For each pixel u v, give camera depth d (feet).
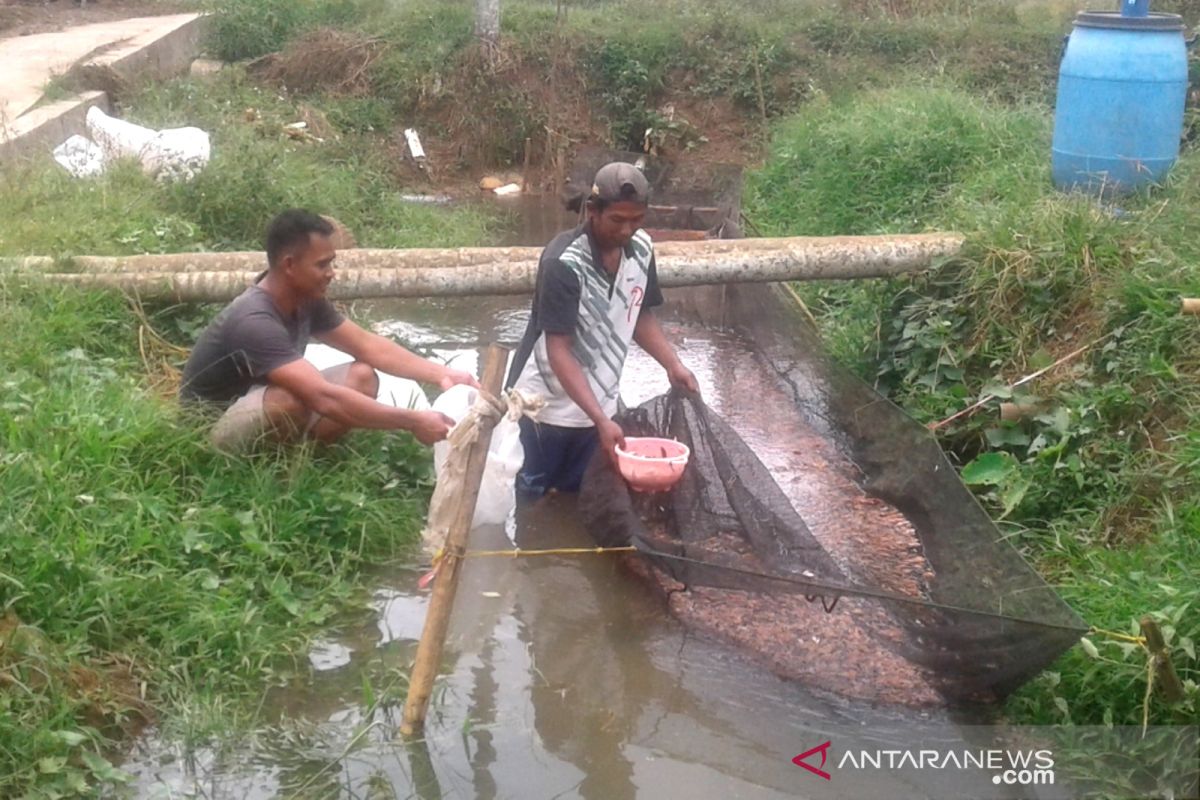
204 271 19.65
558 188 40.04
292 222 14.80
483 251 20.52
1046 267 18.40
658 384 21.12
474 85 41.91
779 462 17.87
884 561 14.56
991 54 42.55
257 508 14.34
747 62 43.45
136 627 12.39
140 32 41.29
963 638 11.68
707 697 12.59
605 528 14.78
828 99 39.19
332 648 13.17
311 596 13.84
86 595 12.14
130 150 27.14
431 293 19.75
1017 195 21.97
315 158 35.22
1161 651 10.71
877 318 20.24
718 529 14.79
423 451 16.55
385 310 25.13
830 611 12.84
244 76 40.70
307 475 15.01
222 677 12.30
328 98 41.42
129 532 13.29
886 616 12.59
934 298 19.48
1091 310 17.72
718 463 15.66
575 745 11.80
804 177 30.83
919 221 25.52
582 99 42.98
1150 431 15.56
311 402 14.64
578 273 15.19
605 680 12.84
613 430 15.21
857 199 27.84
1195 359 15.81
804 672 12.80
